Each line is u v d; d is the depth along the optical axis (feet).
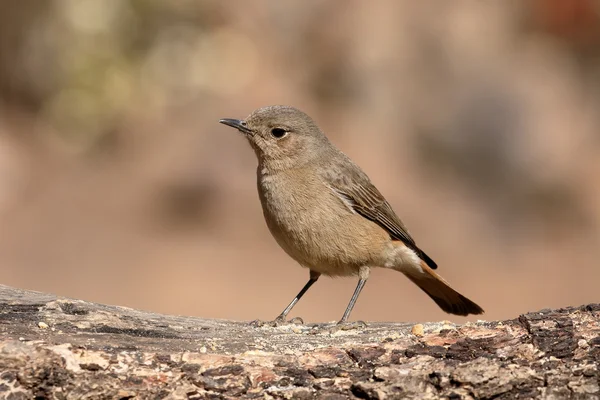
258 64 64.59
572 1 68.59
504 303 48.62
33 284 47.24
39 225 53.36
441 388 19.94
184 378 20.31
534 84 65.36
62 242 51.88
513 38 69.21
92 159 60.54
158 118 61.67
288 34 66.74
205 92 62.39
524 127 63.00
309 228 27.91
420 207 57.52
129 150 60.70
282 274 50.08
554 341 20.86
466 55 66.85
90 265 49.70
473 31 68.33
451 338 21.47
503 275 51.88
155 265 49.96
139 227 53.78
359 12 67.67
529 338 21.11
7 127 60.95
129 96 61.36
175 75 62.13
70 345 20.42
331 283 49.85
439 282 29.60
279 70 65.26
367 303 47.91
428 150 62.34
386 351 21.17
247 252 52.08
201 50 62.59
